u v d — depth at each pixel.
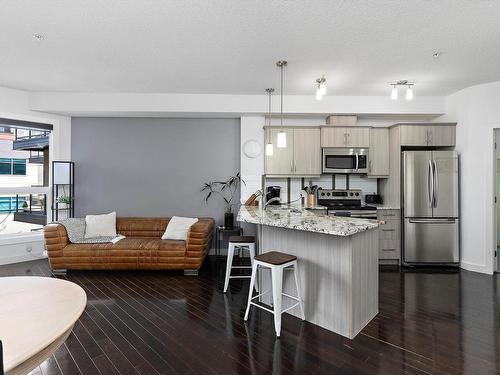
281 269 2.21
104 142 4.69
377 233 2.63
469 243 3.97
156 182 4.76
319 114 4.49
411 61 3.16
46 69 3.41
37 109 4.18
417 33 2.58
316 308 2.41
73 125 4.64
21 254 4.21
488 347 2.06
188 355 1.97
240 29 2.53
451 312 2.62
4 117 4.06
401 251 4.21
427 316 2.54
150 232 4.30
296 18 2.36
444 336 2.21
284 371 1.81
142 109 4.28
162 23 2.44
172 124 4.75
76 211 4.66
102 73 3.53
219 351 2.02
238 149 4.77
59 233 3.71
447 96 4.34
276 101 4.37
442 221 4.05
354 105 4.38
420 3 2.15
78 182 4.66
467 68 3.34
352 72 3.47
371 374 1.78
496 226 3.91
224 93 4.28
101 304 2.79
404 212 4.13
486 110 3.83
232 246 3.17
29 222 4.45
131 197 4.74
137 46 2.85
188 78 3.70
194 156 4.77
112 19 2.38
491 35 2.61
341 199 4.64
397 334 2.24
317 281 2.40
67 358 1.93
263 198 4.09
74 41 2.75
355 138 4.40
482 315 2.55
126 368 1.83
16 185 4.35
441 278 3.59
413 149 4.50
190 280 3.50
